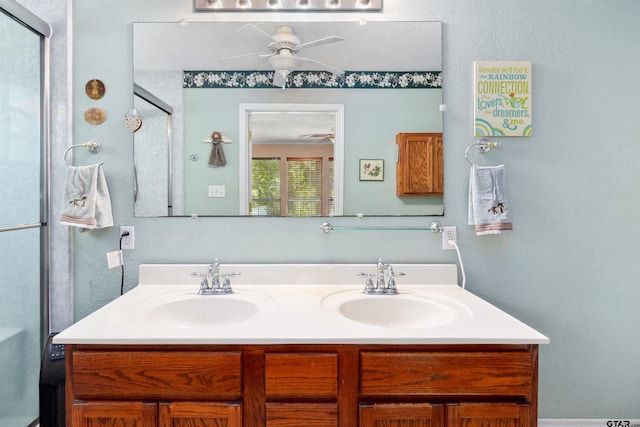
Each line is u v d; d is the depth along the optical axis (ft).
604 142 5.12
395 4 5.12
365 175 5.17
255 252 5.16
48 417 4.21
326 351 3.20
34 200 4.95
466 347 3.21
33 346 4.94
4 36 4.74
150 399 3.21
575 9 5.09
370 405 3.17
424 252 5.19
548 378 5.18
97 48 5.06
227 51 5.13
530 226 5.15
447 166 5.16
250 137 5.15
